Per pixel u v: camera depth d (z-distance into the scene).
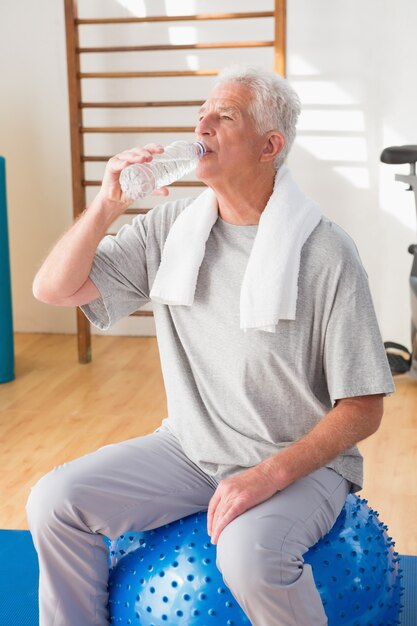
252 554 1.71
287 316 1.90
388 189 4.70
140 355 4.81
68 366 4.63
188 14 4.72
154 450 2.04
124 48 4.61
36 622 2.31
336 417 1.88
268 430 1.95
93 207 1.97
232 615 1.80
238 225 2.01
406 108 4.62
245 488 1.80
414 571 2.53
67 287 2.02
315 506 1.85
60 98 4.92
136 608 1.88
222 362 1.97
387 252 4.77
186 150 1.90
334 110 4.69
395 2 4.52
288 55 4.67
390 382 1.89
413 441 3.60
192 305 2.01
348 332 1.89
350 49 4.61
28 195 5.07
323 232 1.95
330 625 1.82
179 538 1.91
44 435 3.68
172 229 2.05
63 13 4.81
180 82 4.80
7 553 2.68
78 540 1.90
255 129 1.94
